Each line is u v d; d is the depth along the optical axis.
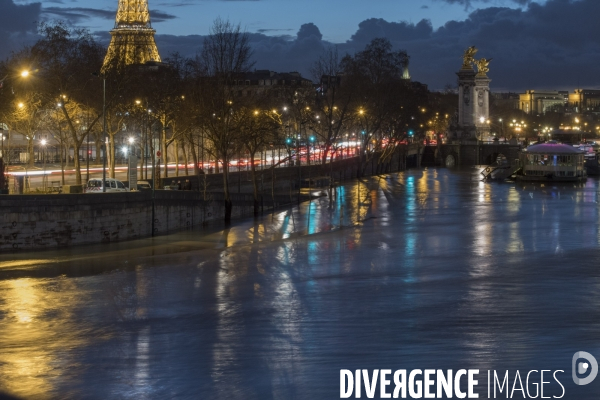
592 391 26.02
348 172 165.62
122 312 40.28
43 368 30.09
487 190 133.75
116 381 28.36
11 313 40.41
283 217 91.88
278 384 27.47
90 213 66.50
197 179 102.75
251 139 94.69
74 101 101.69
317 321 36.81
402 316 37.16
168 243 69.44
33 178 109.12
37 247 63.19
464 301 40.25
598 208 99.88
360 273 50.91
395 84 183.62
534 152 156.88
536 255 57.00
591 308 37.97
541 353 30.08
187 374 28.92
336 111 165.50
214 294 44.72
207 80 94.69
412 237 70.38
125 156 155.75
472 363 29.02
